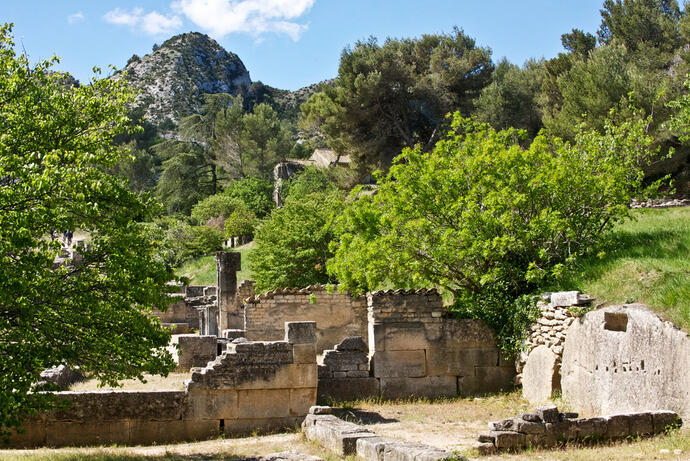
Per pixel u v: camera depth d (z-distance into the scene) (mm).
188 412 12680
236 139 79312
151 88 170125
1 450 11164
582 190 16344
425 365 15531
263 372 13148
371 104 45781
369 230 17688
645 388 10727
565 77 34750
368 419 13008
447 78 46031
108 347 10375
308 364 13398
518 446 9219
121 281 10031
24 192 9047
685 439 8938
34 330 9984
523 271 15719
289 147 81688
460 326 15781
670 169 29984
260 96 183250
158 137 112500
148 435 12375
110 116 12211
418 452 7922
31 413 9742
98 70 12531
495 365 15766
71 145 11484
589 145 17500
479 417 12945
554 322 13773
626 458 8195
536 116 42844
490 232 15797
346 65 46969
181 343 18234
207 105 84188
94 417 12141
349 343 15383
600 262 14797
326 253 28906
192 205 70375
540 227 15273
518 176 16438
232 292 25375
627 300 12266
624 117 27984
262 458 9078
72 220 9438
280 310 20812
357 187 18703
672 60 35844
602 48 35500
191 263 47625
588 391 12328
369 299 15961
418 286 18359
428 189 16641
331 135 47062
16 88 11617
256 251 30875
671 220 18891
